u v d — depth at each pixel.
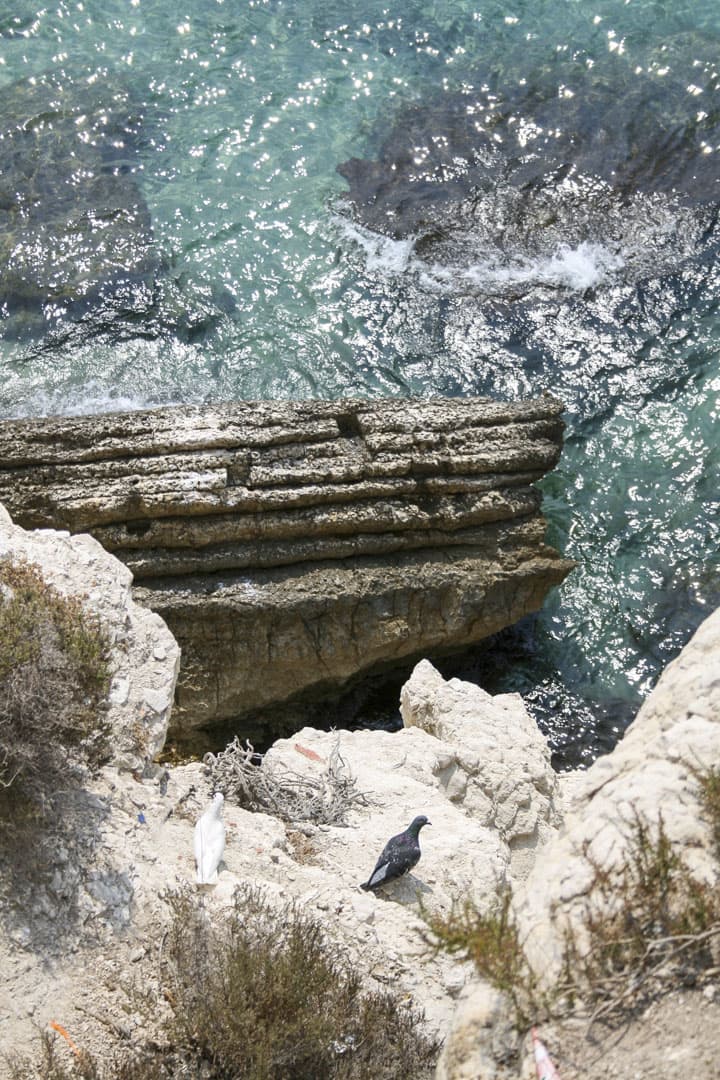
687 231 23.69
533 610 16.56
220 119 25.73
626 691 17.03
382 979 7.48
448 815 9.40
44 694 7.41
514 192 24.38
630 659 17.38
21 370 21.09
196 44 27.41
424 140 25.38
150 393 20.77
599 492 19.48
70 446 15.62
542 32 27.86
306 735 10.45
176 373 21.16
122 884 7.43
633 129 25.62
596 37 27.73
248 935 7.17
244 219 23.75
